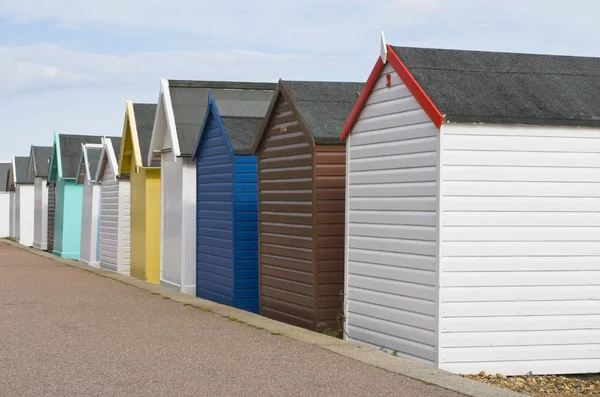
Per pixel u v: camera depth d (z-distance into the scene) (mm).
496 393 8930
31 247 46281
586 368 11125
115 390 9078
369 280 12328
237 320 14594
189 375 9859
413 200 11266
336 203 14133
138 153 24375
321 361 10750
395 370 10117
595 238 11133
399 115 11570
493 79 11438
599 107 11242
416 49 11773
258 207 16312
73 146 37594
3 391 9031
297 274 14750
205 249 19484
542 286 10977
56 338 12570
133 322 14367
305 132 14234
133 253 25969
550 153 10969
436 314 10750
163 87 21250
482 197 10773
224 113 18703
